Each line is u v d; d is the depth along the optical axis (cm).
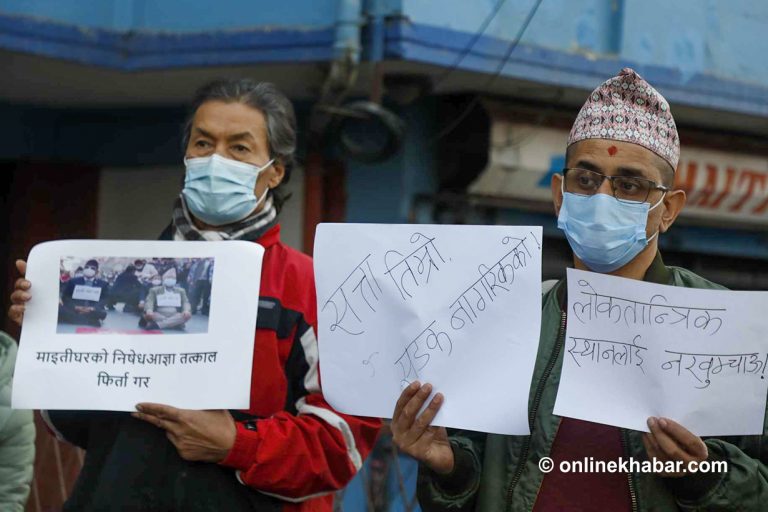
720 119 1127
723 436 377
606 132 375
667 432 348
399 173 1002
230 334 401
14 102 1070
